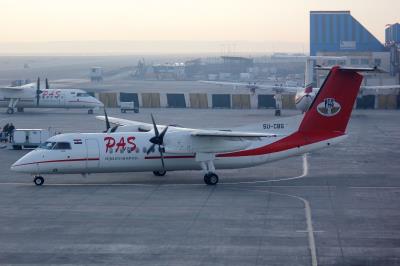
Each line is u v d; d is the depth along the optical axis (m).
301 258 54.94
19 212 72.12
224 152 87.38
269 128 90.50
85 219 68.81
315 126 91.06
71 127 159.75
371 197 79.56
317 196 80.31
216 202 76.94
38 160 85.31
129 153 87.19
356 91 90.69
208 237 61.59
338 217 69.19
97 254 56.44
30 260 54.88
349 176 94.62
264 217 69.38
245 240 60.53
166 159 87.81
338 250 57.06
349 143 131.62
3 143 134.88
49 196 80.50
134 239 61.09
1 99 198.62
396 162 107.75
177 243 59.66
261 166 103.62
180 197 79.69
